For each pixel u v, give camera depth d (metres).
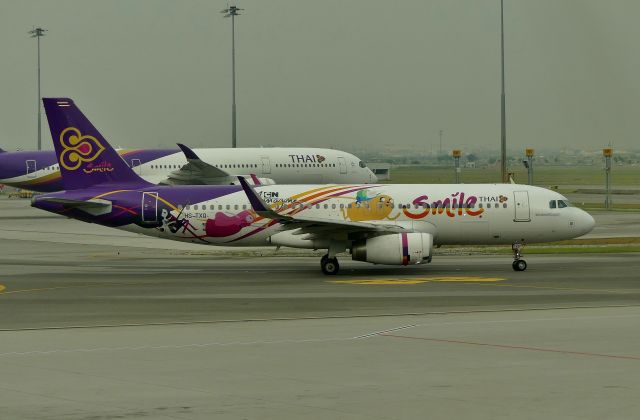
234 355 51.84
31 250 130.50
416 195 102.38
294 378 45.75
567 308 70.50
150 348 54.31
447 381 44.75
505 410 39.00
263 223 102.38
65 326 63.72
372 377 45.84
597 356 50.56
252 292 82.88
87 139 105.12
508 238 102.56
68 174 105.25
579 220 102.75
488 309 70.44
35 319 67.25
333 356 51.34
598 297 77.06
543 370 47.06
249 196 92.94
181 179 185.75
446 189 103.25
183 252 127.19
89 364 49.50
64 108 104.69
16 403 40.75
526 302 74.19
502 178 181.00
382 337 57.50
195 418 38.03
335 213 101.88
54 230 165.75
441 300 75.94
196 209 103.06
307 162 195.62
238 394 42.31
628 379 44.88
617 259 111.06
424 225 101.56
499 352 52.00
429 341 55.84
